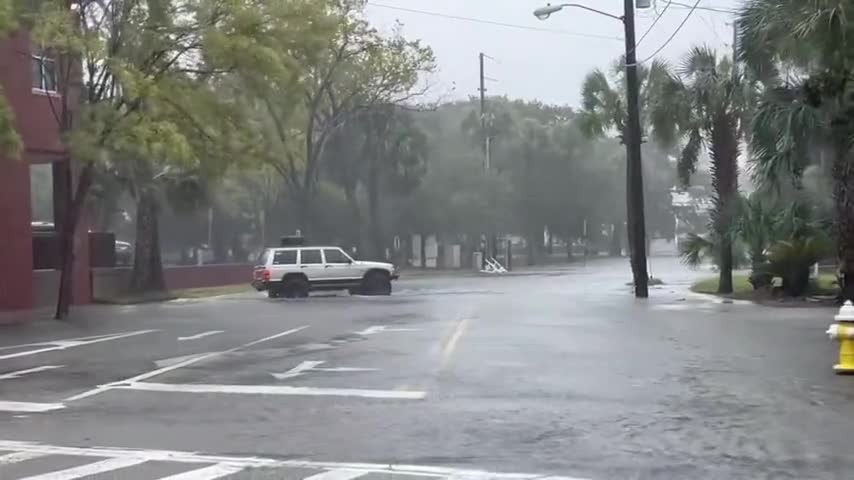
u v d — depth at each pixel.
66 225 24.78
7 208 27.41
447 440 9.22
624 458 8.40
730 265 29.31
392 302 28.53
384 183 56.44
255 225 54.47
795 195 26.47
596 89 36.56
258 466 8.35
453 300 28.88
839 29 18.12
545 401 11.10
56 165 30.48
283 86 25.36
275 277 33.34
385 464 8.34
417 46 52.12
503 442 9.09
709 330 18.56
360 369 13.90
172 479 7.94
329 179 56.12
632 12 29.77
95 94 22.91
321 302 29.42
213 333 19.66
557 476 7.86
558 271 57.38
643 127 35.00
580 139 70.50
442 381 12.64
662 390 11.74
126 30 22.62
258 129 24.89
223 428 10.01
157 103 22.73
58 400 11.86
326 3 27.27
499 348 15.95
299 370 13.97
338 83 43.75
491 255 66.00
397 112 54.06
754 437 9.13
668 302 26.66
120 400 11.78
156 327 21.41
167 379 13.39
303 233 44.31
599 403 10.94
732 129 28.98
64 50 21.61
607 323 20.19
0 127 20.80
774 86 24.23
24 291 28.02
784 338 17.09
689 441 9.00
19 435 9.80
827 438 9.06
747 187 31.73
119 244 48.47
